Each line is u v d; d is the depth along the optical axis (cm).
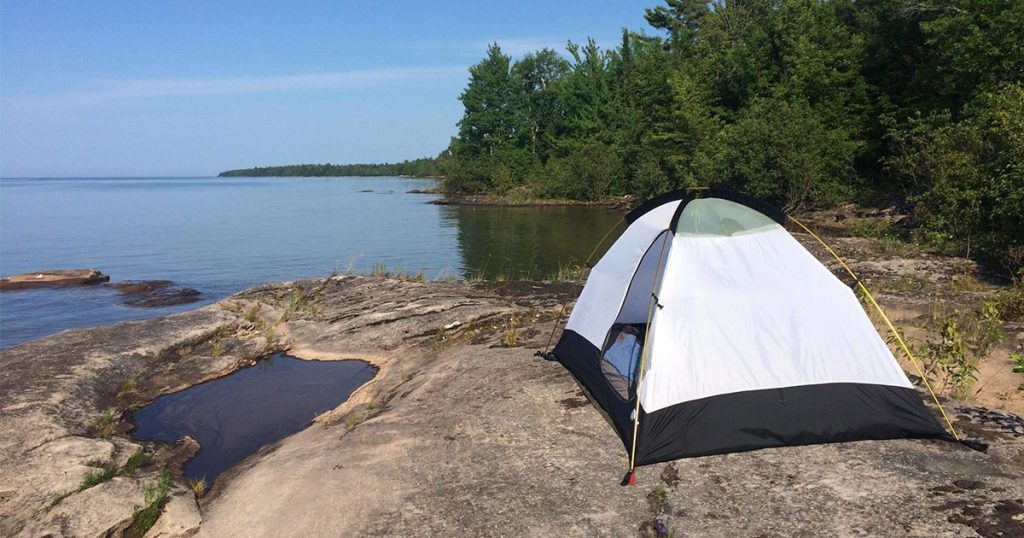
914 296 1056
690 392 519
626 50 5628
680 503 448
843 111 2966
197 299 1716
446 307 1087
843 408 526
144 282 1925
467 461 534
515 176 5972
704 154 3428
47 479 537
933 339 785
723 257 567
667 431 509
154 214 4906
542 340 869
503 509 458
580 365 689
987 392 634
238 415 746
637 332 748
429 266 2181
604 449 534
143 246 2884
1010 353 668
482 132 6391
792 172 2670
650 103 4700
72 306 1644
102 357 866
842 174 2817
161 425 718
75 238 3234
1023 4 1948
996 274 1226
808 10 3516
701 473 487
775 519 420
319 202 6266
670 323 535
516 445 554
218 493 546
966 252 1402
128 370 853
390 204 5688
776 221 592
